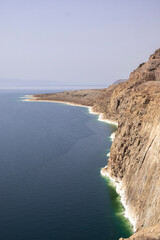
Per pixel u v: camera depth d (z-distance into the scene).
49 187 61.44
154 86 71.62
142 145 53.38
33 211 50.78
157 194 38.28
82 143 101.38
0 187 61.31
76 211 50.88
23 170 72.25
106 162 79.12
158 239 29.67
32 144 100.56
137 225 43.56
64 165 76.56
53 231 44.59
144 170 47.66
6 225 46.34
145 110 59.94
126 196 53.59
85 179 66.19
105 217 48.75
